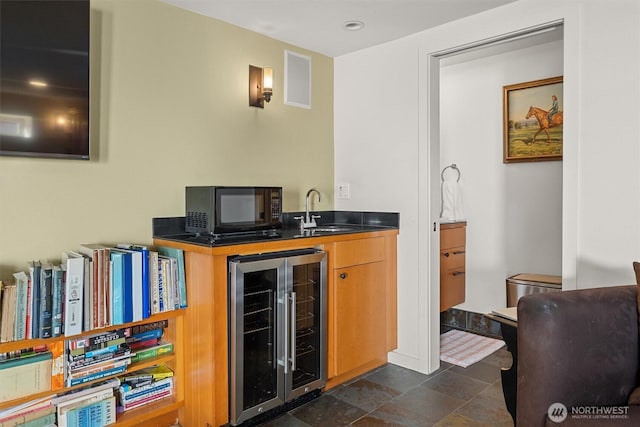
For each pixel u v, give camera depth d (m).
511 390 1.83
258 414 2.17
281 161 3.01
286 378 2.27
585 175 2.16
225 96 2.67
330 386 2.63
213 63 2.60
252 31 2.80
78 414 1.88
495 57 3.65
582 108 2.16
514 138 3.56
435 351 2.91
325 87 3.32
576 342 1.46
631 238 2.03
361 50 3.18
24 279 1.72
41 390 1.79
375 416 2.29
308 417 2.28
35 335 1.72
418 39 2.85
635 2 2.01
